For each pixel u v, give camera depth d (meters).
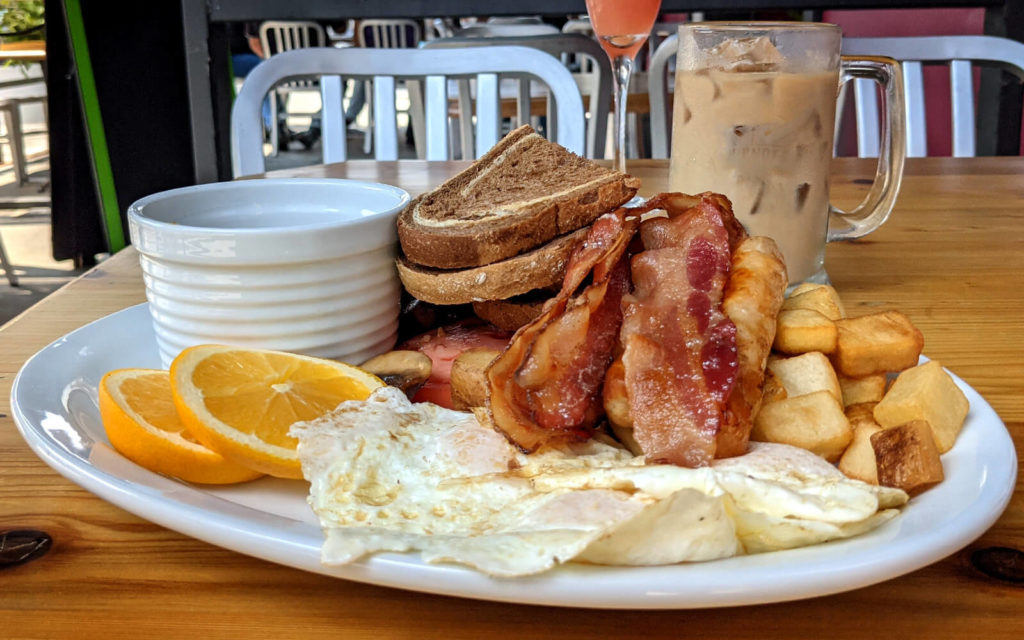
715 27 0.49
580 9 1.12
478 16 1.13
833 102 0.49
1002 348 0.43
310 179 0.47
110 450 0.33
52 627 0.25
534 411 0.32
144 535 0.29
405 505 0.29
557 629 0.25
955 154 0.97
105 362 0.42
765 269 0.34
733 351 0.30
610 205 0.41
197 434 0.31
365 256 0.41
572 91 0.91
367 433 0.31
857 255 0.59
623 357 0.31
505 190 0.44
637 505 0.26
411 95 1.25
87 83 1.17
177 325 0.40
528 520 0.27
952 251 0.59
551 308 0.34
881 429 0.31
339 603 0.26
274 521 0.28
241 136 0.89
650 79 1.12
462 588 0.24
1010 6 1.09
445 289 0.40
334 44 2.98
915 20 1.78
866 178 0.81
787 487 0.27
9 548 0.28
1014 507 0.30
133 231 0.40
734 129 0.48
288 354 0.37
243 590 0.27
